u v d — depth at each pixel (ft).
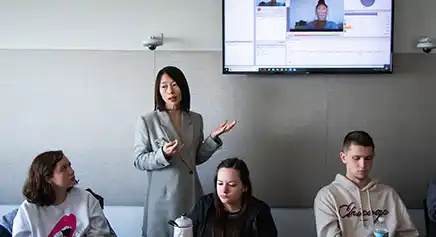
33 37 9.91
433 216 7.95
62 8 9.91
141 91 10.00
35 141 9.98
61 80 9.95
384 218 7.57
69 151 10.03
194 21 9.95
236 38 9.72
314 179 10.07
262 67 9.77
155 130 8.24
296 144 10.03
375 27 9.68
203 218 6.81
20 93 9.93
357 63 9.73
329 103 9.99
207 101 10.00
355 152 7.45
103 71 9.96
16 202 10.03
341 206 7.56
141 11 9.93
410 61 9.93
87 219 7.08
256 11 9.68
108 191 10.08
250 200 6.88
